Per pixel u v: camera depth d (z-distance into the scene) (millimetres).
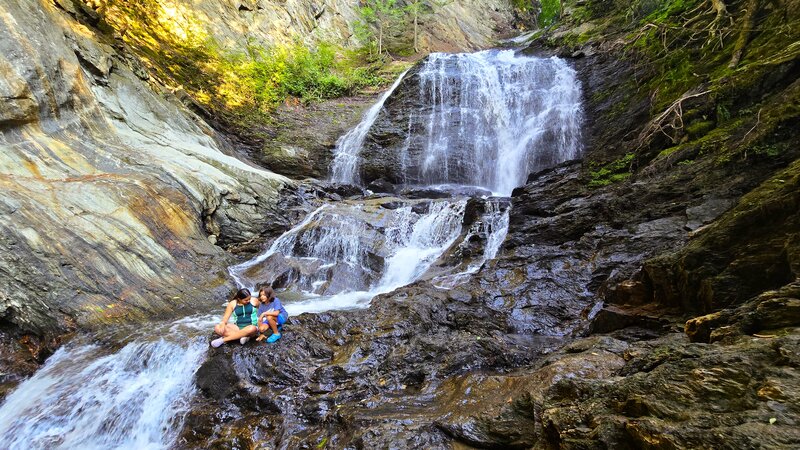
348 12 25406
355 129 17766
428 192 14609
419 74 17938
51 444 5371
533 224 9141
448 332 6305
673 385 2553
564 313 6609
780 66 7664
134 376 6176
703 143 7938
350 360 5598
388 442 3729
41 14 10148
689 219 6652
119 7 15164
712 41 10359
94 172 9273
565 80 15133
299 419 4770
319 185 13992
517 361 5250
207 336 6633
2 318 6750
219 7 18719
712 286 4316
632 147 10070
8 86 8594
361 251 10453
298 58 19953
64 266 7406
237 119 16344
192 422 5145
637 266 6375
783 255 3818
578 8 19781
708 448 2033
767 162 6438
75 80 10094
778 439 1854
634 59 13125
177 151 11367
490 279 7738
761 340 2654
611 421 2604
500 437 3539
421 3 27156
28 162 8422
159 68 14766
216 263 9484
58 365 6375
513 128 15688
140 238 8578
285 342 6098
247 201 11539
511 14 34250
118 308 7523
